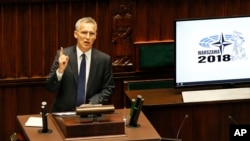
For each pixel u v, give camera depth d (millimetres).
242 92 12516
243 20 12500
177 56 12367
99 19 13250
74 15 13141
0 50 12961
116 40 13344
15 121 13273
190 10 13531
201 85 12547
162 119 12250
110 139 9844
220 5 13609
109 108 9906
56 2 12992
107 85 11703
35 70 13188
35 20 12992
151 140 9914
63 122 9961
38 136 9953
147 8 13359
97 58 11633
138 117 10438
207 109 12406
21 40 13016
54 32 13125
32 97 13273
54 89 11398
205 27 12367
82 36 11367
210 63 12508
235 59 12578
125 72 13477
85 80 11594
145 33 13438
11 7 12852
